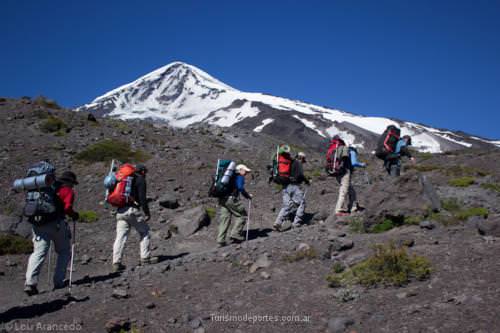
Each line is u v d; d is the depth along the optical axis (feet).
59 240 27.07
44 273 33.01
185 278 26.13
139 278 27.45
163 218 45.68
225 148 82.17
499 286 18.31
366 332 16.74
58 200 26.66
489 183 46.68
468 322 16.06
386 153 37.11
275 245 29.73
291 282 23.07
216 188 34.30
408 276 20.93
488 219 27.71
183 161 67.36
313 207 47.52
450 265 21.54
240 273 25.96
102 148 68.74
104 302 23.00
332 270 23.99
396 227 30.45
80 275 32.14
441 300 18.12
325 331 17.49
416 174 31.48
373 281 20.97
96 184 55.93
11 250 36.32
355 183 57.77
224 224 34.86
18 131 75.56
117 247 30.58
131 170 31.24
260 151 84.28
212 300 21.98
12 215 43.93
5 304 26.35
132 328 19.36
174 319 19.95
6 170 57.98
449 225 29.25
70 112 93.15
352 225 32.81
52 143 71.05
